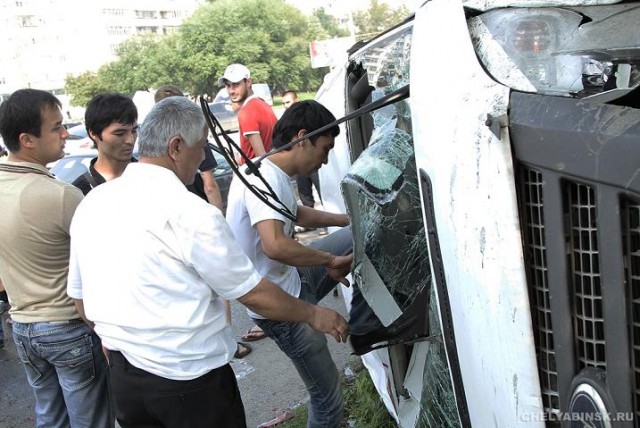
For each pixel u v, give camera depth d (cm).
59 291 238
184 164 191
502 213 118
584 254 109
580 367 111
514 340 118
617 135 99
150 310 181
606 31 137
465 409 147
